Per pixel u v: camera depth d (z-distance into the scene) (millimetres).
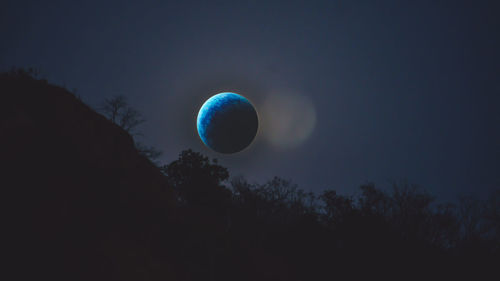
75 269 6941
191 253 11945
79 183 9695
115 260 8023
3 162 7664
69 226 8094
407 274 18391
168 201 14211
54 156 9430
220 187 19094
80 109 12539
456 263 18375
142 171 14008
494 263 17672
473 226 19891
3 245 6324
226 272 12977
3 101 9117
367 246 20047
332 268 19625
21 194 7539
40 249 6832
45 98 11000
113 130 14055
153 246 10719
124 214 10867
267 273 15508
